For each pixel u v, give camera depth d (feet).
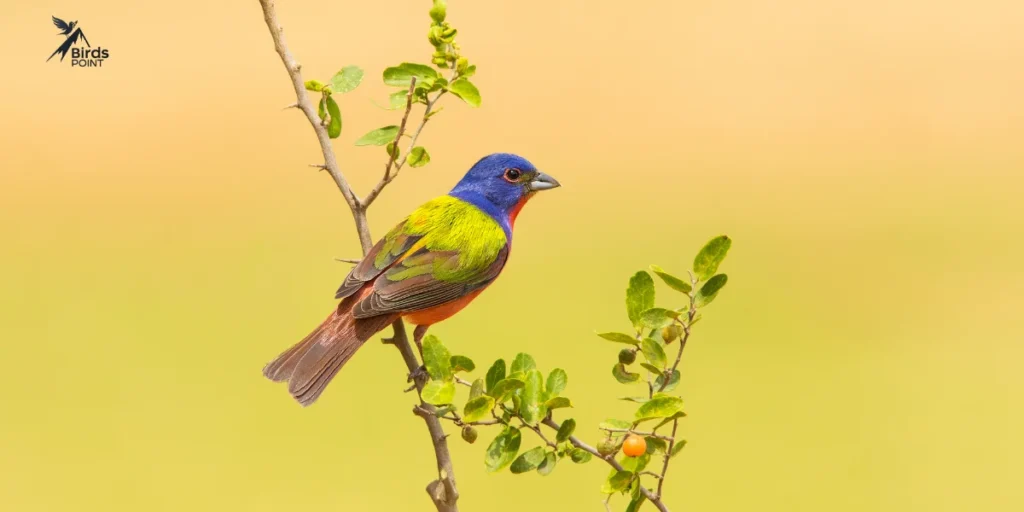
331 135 32.83
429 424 29.58
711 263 27.63
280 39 31.89
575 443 27.09
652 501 27.07
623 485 26.78
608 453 26.78
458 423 27.43
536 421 26.63
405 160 32.40
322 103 32.68
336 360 35.94
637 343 27.81
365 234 33.19
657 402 26.11
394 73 31.37
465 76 31.86
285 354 36.14
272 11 31.73
